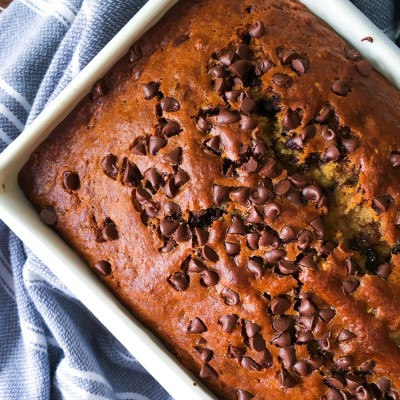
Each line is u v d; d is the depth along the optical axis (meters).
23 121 0.45
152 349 0.39
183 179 0.37
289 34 0.38
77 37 0.42
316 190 0.36
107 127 0.39
